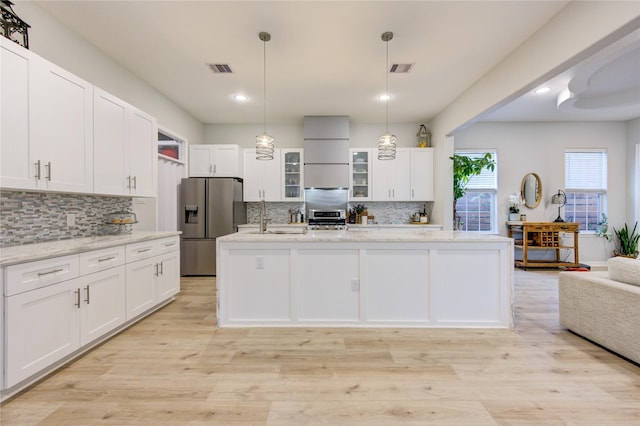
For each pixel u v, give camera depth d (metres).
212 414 1.57
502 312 2.71
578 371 1.98
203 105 4.68
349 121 5.55
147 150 3.33
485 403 1.66
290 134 5.69
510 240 2.66
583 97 4.47
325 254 2.73
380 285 2.72
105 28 2.71
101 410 1.60
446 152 4.90
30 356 1.75
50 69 2.13
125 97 3.45
